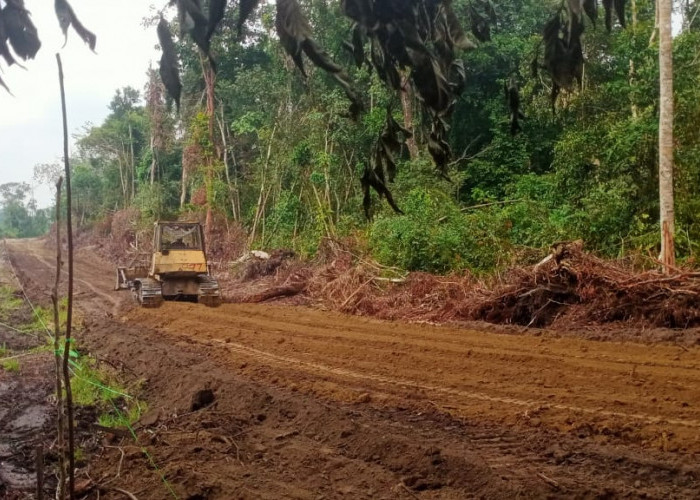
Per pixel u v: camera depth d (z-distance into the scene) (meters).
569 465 5.00
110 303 18.34
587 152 15.28
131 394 8.73
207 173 26.92
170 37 1.70
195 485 5.13
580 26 1.58
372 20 1.46
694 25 20.56
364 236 17.95
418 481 4.90
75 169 52.81
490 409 6.57
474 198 20.72
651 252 12.69
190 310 14.82
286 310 14.47
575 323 10.58
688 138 13.55
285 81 25.12
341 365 8.93
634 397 6.64
